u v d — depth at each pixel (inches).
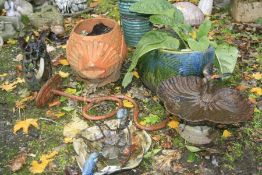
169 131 70.2
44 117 74.0
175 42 70.9
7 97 79.6
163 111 74.9
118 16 108.1
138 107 75.6
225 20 105.1
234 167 63.6
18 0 103.3
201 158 65.1
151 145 67.4
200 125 65.6
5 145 68.6
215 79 70.8
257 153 66.1
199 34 75.1
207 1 106.3
